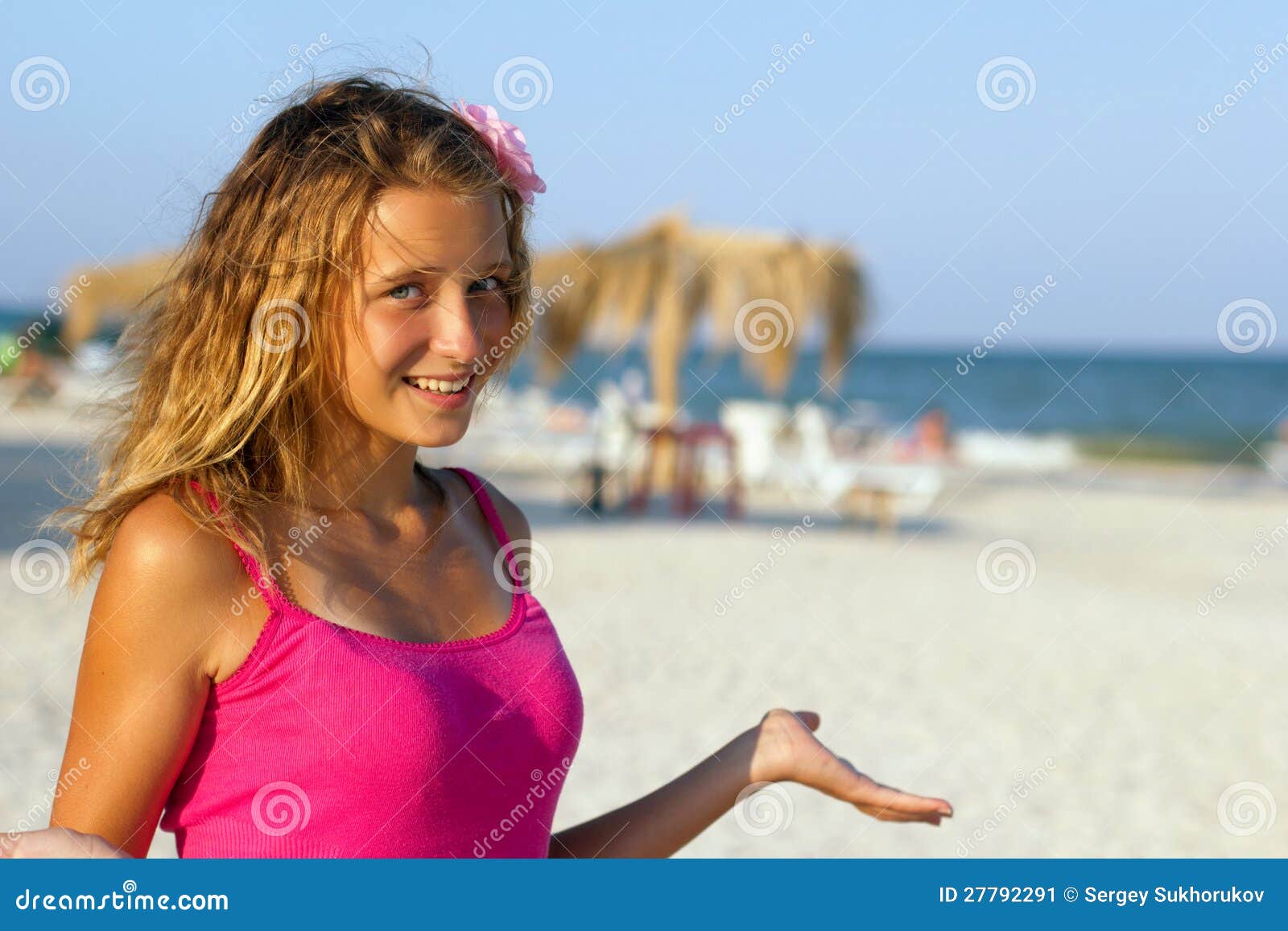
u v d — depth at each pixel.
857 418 30.50
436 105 1.78
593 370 36.34
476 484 1.88
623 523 14.59
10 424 21.41
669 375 16.38
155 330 1.77
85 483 1.84
